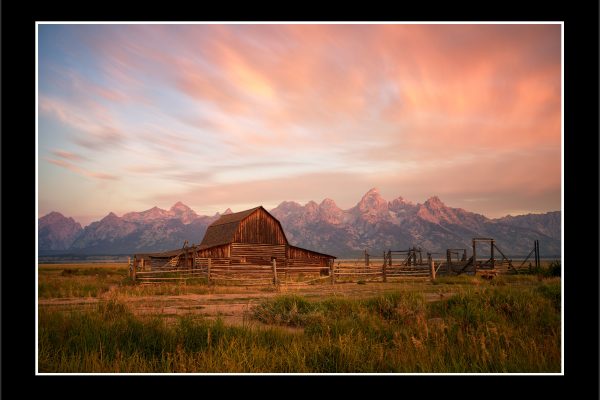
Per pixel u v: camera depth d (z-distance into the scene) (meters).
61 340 9.30
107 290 24.72
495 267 42.53
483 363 8.20
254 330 11.02
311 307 14.80
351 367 8.29
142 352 9.20
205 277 31.22
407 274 36.81
